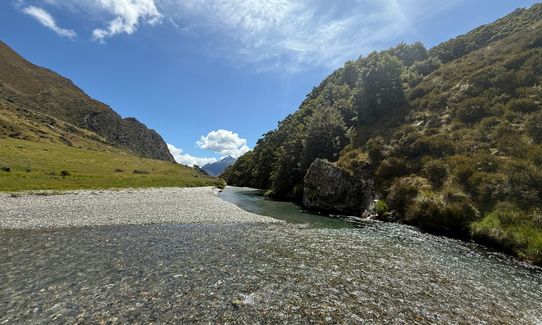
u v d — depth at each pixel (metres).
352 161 47.12
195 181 101.12
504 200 26.50
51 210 31.73
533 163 28.16
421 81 64.38
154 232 25.14
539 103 35.81
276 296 13.16
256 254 19.48
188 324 10.52
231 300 12.57
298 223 32.72
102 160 107.81
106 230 25.20
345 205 43.97
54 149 105.19
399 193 36.66
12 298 11.96
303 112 99.56
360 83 69.75
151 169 115.25
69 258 17.19
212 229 27.28
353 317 11.55
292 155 68.38
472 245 24.31
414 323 11.34
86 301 11.96
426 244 24.19
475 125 39.69
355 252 20.91
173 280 14.49
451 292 14.55
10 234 22.41
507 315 12.47
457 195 29.84
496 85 44.22
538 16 62.09
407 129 47.41
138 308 11.55
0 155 71.19
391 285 15.04
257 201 57.22
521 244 21.45
